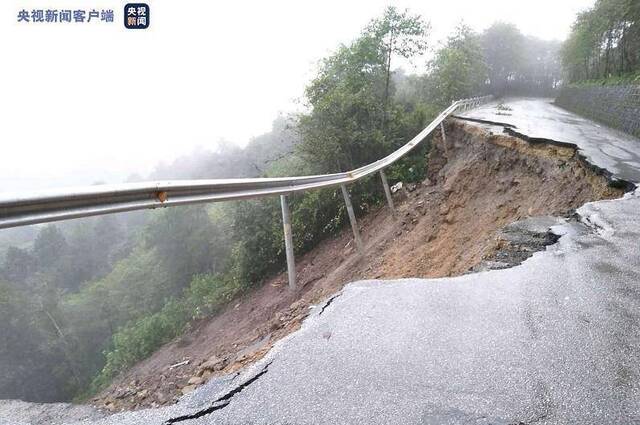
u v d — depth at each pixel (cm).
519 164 1020
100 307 3141
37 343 2677
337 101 1809
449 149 1598
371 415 191
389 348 246
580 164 802
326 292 940
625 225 448
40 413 330
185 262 3052
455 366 224
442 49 2956
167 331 1619
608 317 267
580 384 203
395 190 1648
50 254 5488
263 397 213
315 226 1617
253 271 1622
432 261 916
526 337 248
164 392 647
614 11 2261
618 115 1523
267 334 765
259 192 595
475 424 179
